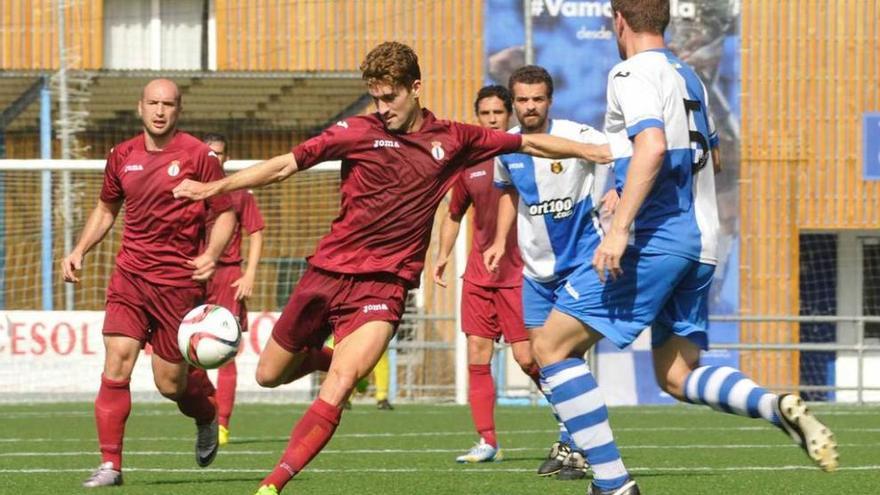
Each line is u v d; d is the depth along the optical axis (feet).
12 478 66.85
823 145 177.37
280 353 54.39
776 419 47.14
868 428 110.01
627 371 155.22
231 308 93.91
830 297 182.39
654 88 48.34
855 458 80.07
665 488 61.57
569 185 67.31
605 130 51.83
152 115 62.49
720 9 168.25
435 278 81.87
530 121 68.28
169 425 110.32
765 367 173.47
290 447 51.03
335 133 51.83
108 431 62.90
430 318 150.51
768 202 176.86
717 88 168.14
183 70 156.15
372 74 51.39
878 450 86.63
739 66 168.25
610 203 53.72
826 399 177.88
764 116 176.86
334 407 51.34
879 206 176.86
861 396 151.64
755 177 176.86
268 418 120.37
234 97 167.12
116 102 170.40
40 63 177.37
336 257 52.90
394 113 51.72
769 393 47.98
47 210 149.38
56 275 154.40
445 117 177.17
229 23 177.78
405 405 143.02
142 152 63.00
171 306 63.31
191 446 89.61
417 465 75.46
